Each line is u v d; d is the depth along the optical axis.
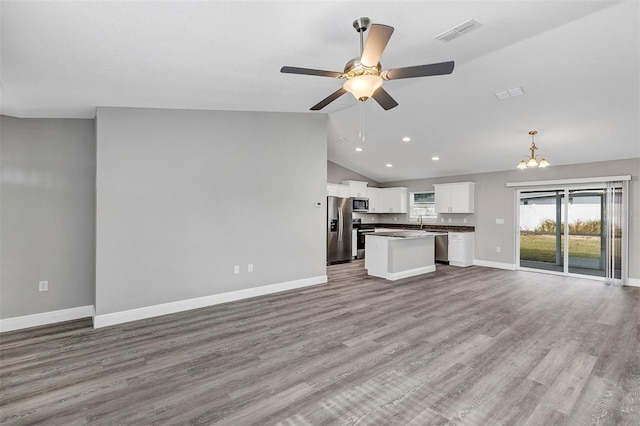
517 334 3.18
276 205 4.72
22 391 2.17
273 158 4.69
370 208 8.99
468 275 6.12
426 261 6.45
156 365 2.53
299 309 3.96
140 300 3.62
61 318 3.60
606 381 2.30
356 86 2.23
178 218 3.88
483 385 2.25
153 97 3.34
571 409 1.98
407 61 3.11
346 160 8.12
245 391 2.18
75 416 1.91
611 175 5.53
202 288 4.05
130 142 3.57
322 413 1.94
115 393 2.15
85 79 2.72
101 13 1.81
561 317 3.69
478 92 4.04
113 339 3.04
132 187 3.58
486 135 5.34
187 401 2.06
